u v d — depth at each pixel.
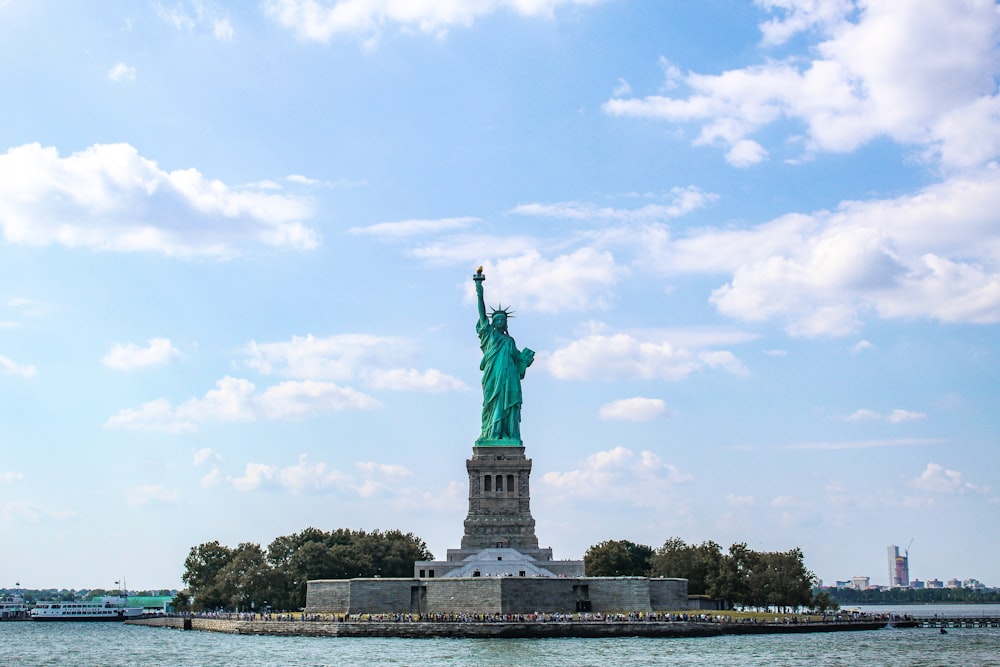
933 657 192.75
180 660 197.25
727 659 184.25
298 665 178.50
